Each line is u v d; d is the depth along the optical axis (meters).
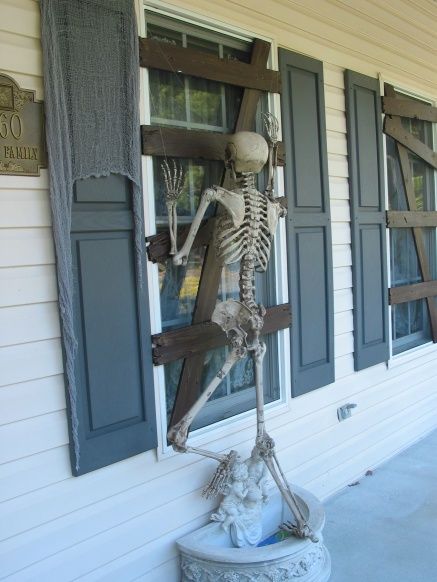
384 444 5.05
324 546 3.52
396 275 5.47
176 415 3.26
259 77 3.66
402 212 5.20
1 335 2.53
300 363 4.05
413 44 5.35
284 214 3.27
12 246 2.55
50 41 2.58
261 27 3.73
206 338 3.36
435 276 6.11
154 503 3.12
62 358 2.71
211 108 3.54
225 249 3.02
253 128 3.72
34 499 2.65
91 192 2.78
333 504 4.27
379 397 4.99
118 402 2.92
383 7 4.85
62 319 2.67
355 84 4.55
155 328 3.12
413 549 3.65
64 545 2.76
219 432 3.47
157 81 3.25
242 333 3.09
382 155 4.91
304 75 4.04
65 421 2.74
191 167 3.42
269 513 3.57
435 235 6.07
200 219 2.97
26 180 2.58
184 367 3.29
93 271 2.81
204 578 3.06
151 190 3.07
